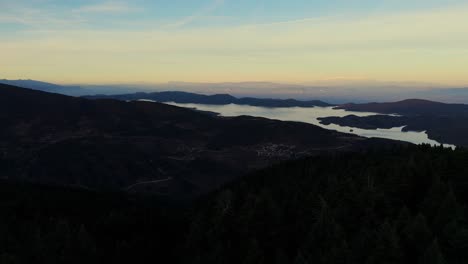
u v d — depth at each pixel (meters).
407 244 28.64
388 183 38.66
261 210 38.88
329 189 41.41
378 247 27.92
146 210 61.31
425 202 33.78
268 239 37.06
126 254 43.44
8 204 53.94
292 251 35.50
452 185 35.75
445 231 28.39
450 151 46.72
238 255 36.12
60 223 41.72
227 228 40.00
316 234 32.72
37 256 37.59
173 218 57.91
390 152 59.56
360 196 35.97
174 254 44.16
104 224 50.56
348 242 31.14
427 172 39.31
